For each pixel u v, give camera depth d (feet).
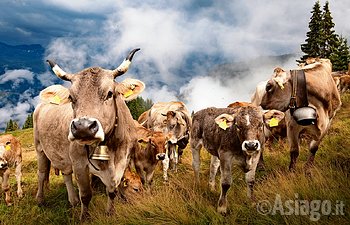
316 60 29.60
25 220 24.79
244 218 18.93
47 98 18.83
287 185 20.39
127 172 29.14
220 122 19.85
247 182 21.30
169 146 39.11
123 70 18.33
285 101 24.84
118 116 19.98
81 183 20.70
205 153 40.60
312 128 25.55
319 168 24.08
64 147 22.86
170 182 27.86
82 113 16.15
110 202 21.70
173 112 42.14
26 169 51.78
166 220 19.51
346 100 56.39
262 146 21.20
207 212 19.83
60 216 25.27
